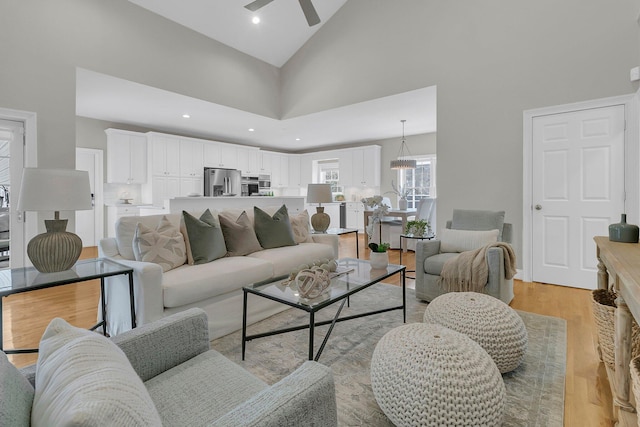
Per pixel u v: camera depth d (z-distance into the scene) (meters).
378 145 8.52
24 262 3.65
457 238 3.20
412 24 4.63
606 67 3.37
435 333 1.54
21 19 3.49
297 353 2.15
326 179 9.66
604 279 2.09
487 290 2.71
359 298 3.25
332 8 5.32
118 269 2.14
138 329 1.15
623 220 1.97
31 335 2.43
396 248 6.05
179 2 4.50
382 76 4.93
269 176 9.20
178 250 2.58
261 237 3.30
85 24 3.92
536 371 1.93
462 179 4.27
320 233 4.12
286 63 6.16
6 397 0.58
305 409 0.79
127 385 0.63
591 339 2.35
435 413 1.25
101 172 6.49
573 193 3.59
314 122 6.50
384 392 1.40
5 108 3.39
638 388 1.01
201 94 5.09
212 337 2.36
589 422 1.52
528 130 3.81
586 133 3.49
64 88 3.77
